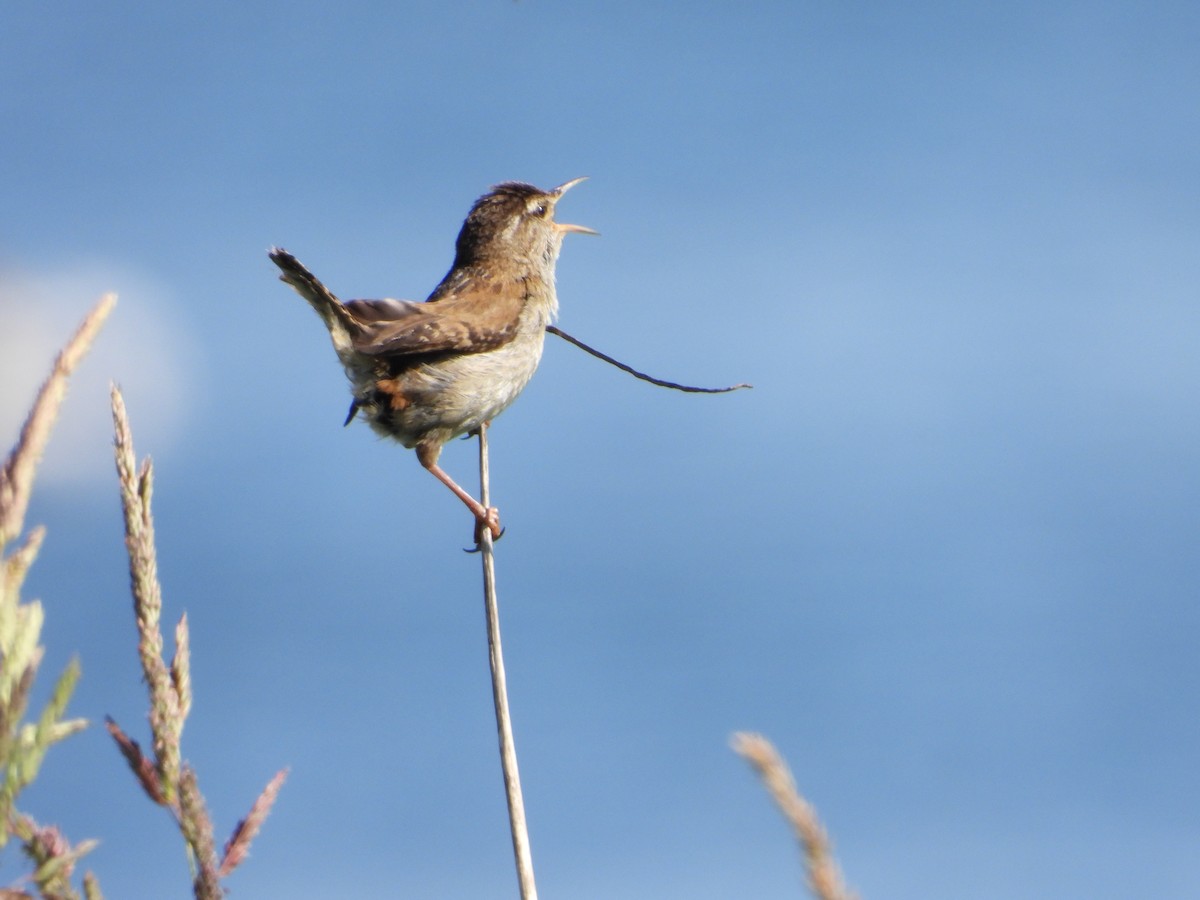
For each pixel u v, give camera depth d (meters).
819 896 2.63
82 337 3.18
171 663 3.50
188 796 3.31
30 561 3.04
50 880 2.95
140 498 3.60
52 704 2.92
